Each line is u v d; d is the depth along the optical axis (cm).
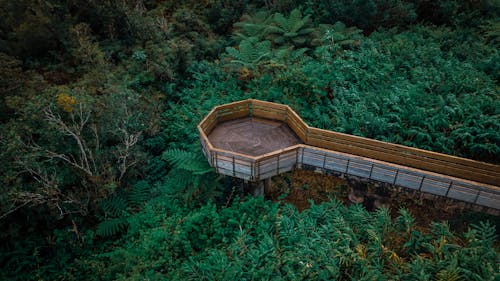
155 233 972
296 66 1449
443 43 1571
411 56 1484
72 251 1086
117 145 1161
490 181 927
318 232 944
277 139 1105
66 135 1057
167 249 961
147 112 1322
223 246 973
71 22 1509
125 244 1079
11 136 966
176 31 1727
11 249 1070
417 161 991
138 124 1242
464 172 948
